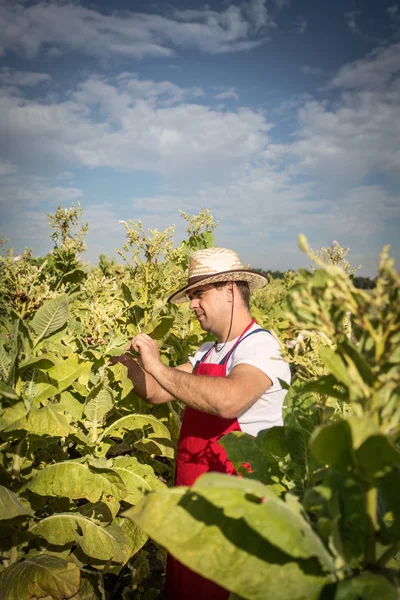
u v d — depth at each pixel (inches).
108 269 335.0
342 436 43.4
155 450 136.4
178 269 209.0
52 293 111.1
